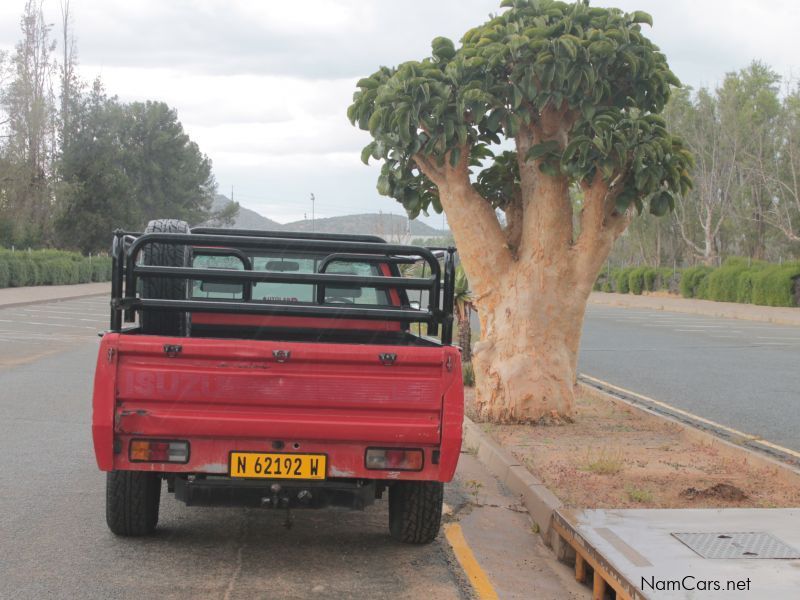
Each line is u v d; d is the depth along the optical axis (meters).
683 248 68.44
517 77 9.75
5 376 14.55
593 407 12.22
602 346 23.23
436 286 5.77
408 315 5.72
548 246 10.48
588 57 9.44
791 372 17.34
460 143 9.82
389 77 10.30
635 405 12.05
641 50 9.80
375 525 6.86
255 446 5.43
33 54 72.19
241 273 5.62
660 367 18.16
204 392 5.33
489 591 5.39
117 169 74.69
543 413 10.66
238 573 5.55
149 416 5.32
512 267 10.71
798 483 7.76
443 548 6.27
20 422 10.51
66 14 82.94
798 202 50.62
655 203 10.19
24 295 38.34
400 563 5.89
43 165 67.50
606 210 10.46
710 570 4.89
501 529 6.88
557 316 10.65
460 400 5.46
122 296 5.58
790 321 33.19
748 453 8.75
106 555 5.82
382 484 6.14
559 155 9.98
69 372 15.23
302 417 5.39
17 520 6.57
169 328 6.98
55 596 5.03
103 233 72.56
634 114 9.85
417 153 10.37
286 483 5.46
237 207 101.75
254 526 6.68
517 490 7.86
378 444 5.47
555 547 6.25
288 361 5.35
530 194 10.56
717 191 59.62
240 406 5.37
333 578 5.54
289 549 6.13
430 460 5.50
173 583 5.32
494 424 10.62
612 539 5.51
